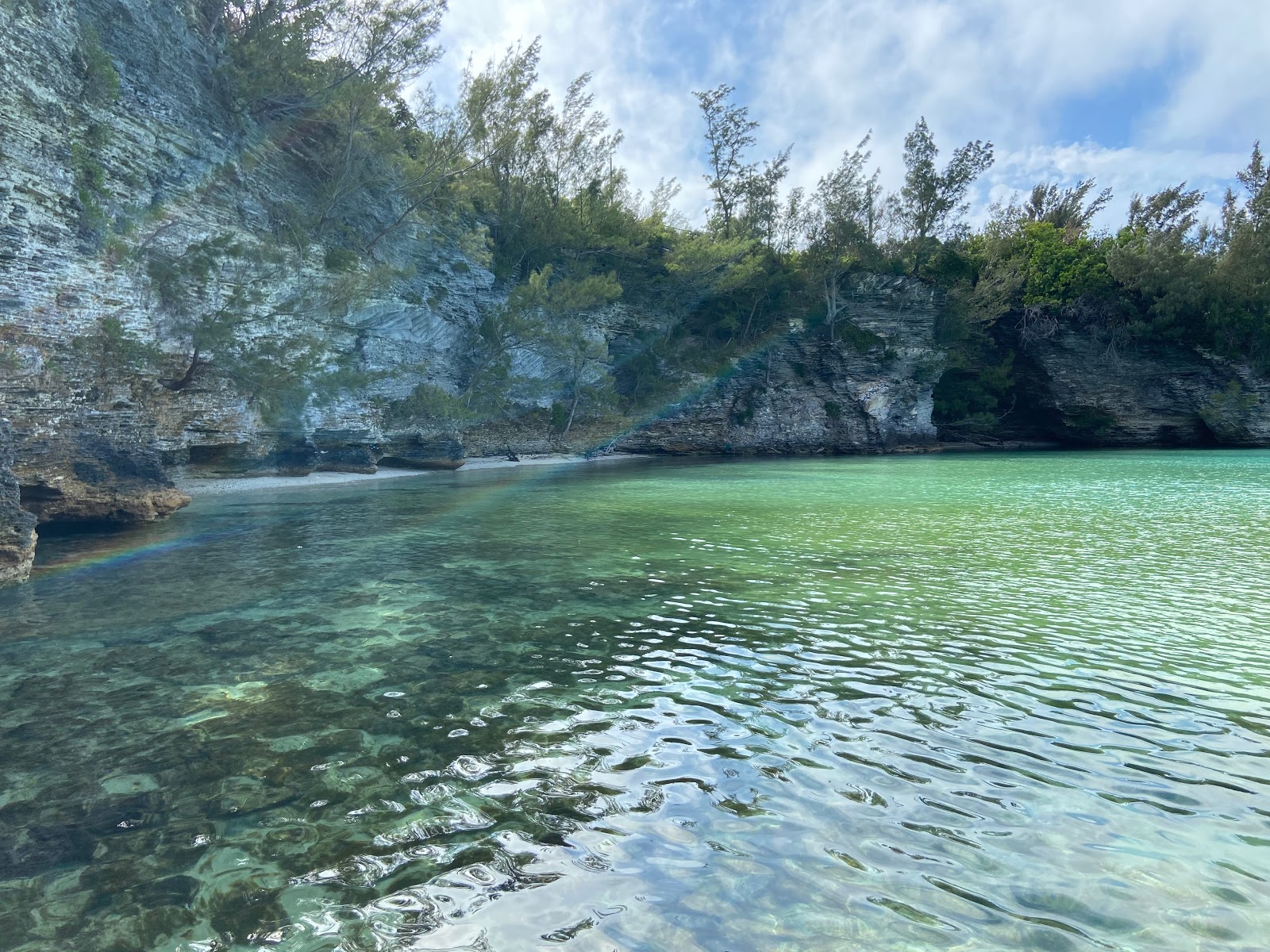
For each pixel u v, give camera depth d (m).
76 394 16.08
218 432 25.73
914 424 61.28
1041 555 12.37
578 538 14.74
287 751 5.13
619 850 3.88
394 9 34.12
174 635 8.03
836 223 59.91
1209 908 3.36
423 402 38.34
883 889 3.52
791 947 3.08
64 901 3.47
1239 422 54.44
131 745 5.25
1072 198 77.56
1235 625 8.13
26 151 14.88
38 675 6.73
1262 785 4.56
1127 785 4.56
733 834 4.02
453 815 4.26
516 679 6.58
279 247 27.64
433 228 43.50
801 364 61.81
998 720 5.57
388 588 10.29
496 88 42.38
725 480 31.14
